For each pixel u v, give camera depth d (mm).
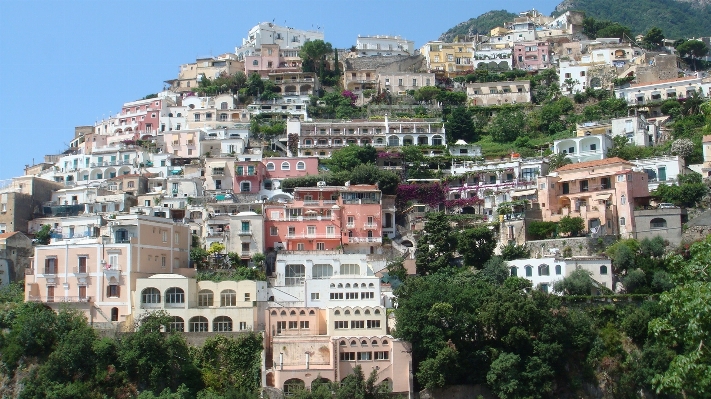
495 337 127375
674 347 124688
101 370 120875
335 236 167750
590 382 125062
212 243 160125
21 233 164625
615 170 159375
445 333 125562
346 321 129000
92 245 138750
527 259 143875
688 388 88312
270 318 129375
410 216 180000
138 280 132625
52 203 188375
